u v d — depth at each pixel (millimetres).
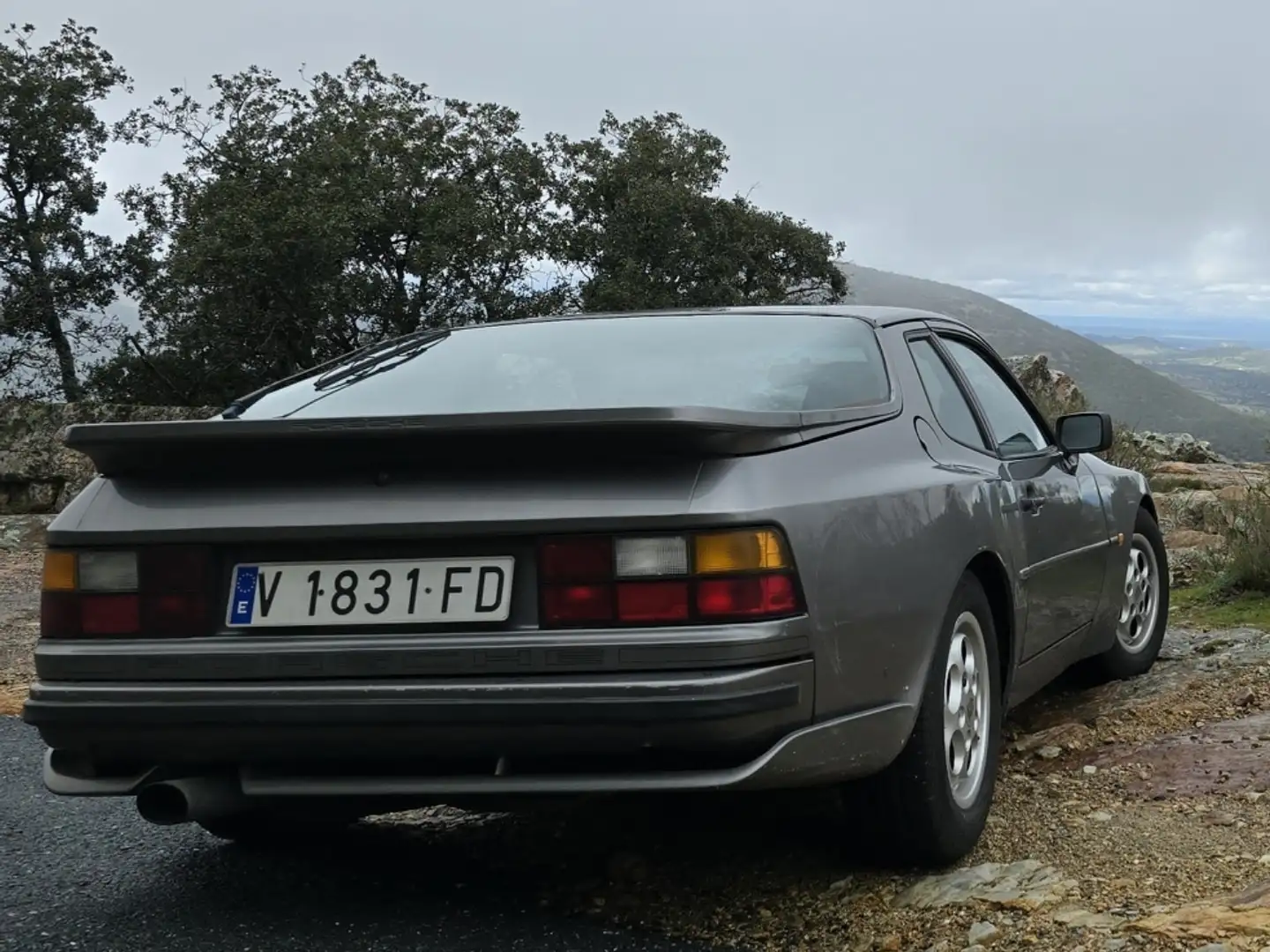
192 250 34781
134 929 3045
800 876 3205
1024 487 3980
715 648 2580
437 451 2730
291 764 2809
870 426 3238
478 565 2709
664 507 2625
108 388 39406
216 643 2771
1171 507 10273
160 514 2846
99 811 4195
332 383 3703
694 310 3846
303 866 3502
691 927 2939
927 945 2705
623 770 2676
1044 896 2850
